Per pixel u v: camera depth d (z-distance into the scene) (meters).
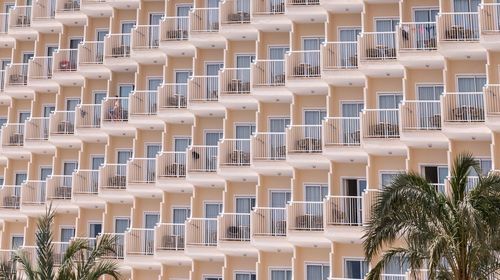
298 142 36.44
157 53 41.09
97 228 42.31
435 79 35.38
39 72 44.22
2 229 44.00
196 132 39.97
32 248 40.94
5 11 47.19
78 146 43.00
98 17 44.34
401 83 36.34
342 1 37.28
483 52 33.66
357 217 34.25
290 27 38.97
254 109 39.50
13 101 45.25
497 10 32.97
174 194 40.22
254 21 38.75
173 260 37.94
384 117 35.19
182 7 42.59
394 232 23.81
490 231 23.08
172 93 40.09
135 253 38.47
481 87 34.78
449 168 33.25
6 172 44.62
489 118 31.59
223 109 39.12
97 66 42.56
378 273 24.56
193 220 37.38
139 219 40.72
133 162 39.75
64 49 43.84
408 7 36.84
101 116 41.22
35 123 43.47
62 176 42.19
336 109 37.25
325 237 34.28
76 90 44.31
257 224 35.66
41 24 44.75
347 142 35.50
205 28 40.22
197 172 38.28
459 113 32.84
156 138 41.56
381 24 37.53
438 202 23.59
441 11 34.78
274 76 37.91
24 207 42.25
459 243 23.30
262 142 36.91
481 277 23.38
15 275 26.00
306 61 37.88
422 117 33.69
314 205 35.53
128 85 43.12
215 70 40.97
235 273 37.84
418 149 34.66
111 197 40.38
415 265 23.70
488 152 33.59
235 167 37.44
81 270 25.70
